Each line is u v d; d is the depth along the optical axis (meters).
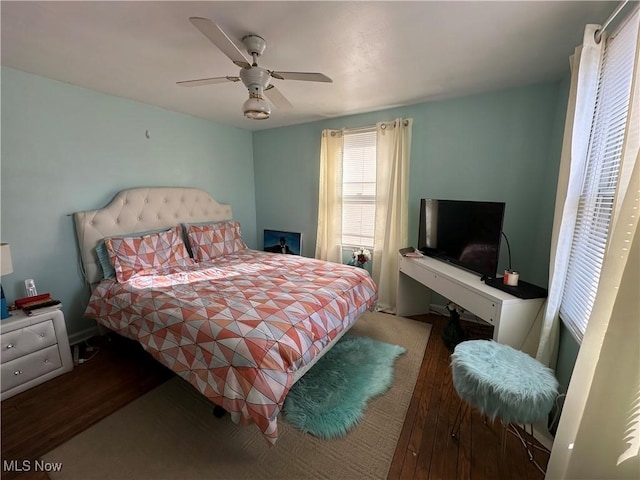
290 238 3.99
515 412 1.20
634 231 0.92
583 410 1.00
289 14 1.42
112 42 1.69
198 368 1.53
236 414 1.36
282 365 1.45
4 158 2.09
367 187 3.45
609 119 1.36
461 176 2.85
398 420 1.68
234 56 1.46
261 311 1.70
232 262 2.96
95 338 2.62
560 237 1.54
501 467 1.40
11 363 1.86
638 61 0.99
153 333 1.80
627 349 0.87
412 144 3.07
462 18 1.47
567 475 1.04
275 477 1.35
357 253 3.40
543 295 1.79
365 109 3.14
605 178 1.36
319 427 1.61
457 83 2.38
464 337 2.43
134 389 1.95
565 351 1.64
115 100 2.69
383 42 1.70
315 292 2.05
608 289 1.00
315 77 1.65
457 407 1.78
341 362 2.22
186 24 1.51
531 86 2.42
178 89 2.51
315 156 3.78
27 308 1.98
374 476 1.35
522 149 2.53
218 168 3.81
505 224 2.68
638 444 0.86
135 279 2.36
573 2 1.34
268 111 1.71
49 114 2.28
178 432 1.60
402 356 2.34
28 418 1.69
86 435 1.57
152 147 3.03
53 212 2.37
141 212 2.85
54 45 1.73
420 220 2.97
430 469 1.39
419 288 3.10
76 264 2.53
